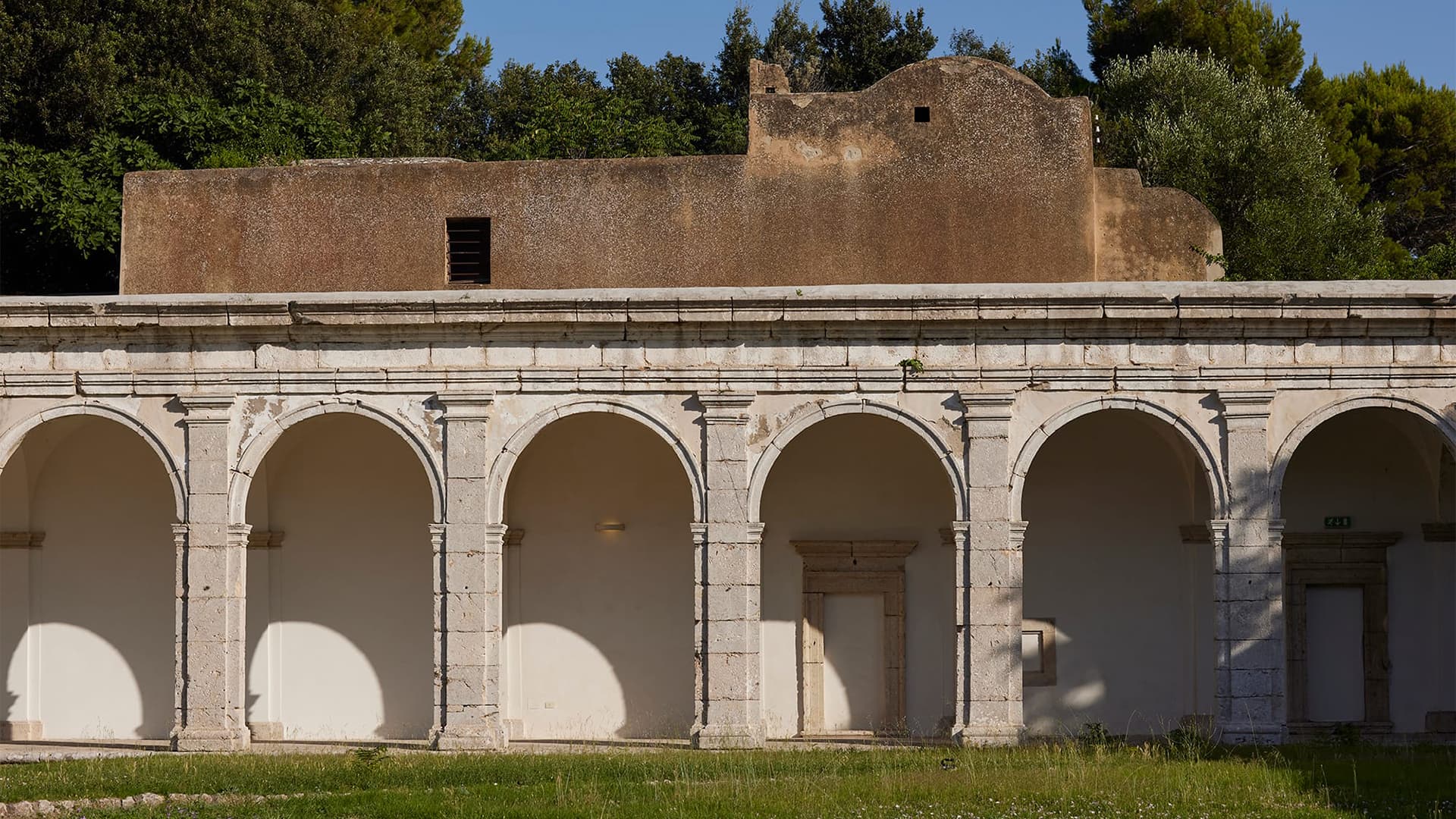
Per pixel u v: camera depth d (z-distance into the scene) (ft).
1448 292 93.09
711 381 94.73
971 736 93.40
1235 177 166.20
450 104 209.77
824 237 104.94
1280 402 94.22
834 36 222.07
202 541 95.55
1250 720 93.61
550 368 95.04
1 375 96.32
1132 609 104.32
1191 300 93.09
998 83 105.91
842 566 104.42
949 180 105.29
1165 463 104.68
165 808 73.92
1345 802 73.51
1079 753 88.74
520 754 92.27
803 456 105.19
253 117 157.58
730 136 196.85
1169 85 177.99
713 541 94.43
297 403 95.66
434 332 95.14
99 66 160.66
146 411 96.12
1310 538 104.37
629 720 104.12
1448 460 102.53
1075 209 104.99
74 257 150.71
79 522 106.52
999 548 93.71
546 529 105.19
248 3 175.11
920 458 104.78
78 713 105.70
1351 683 104.37
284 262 107.04
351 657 105.19
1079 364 94.22
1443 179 194.18
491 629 95.04
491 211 106.01
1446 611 103.30
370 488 106.01
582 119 181.57
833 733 103.50
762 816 71.10
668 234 105.19
